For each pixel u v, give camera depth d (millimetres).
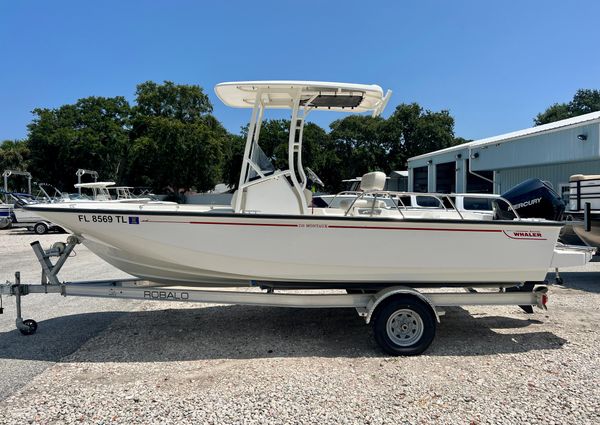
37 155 35844
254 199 4578
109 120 36750
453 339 4598
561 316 5457
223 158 33344
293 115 4629
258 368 3771
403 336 4168
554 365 3865
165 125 31281
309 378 3562
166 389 3344
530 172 16359
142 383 3451
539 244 4324
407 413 3002
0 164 36188
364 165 35406
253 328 4941
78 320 5199
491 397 3238
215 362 3916
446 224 4164
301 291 6332
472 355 4129
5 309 5746
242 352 4184
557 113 43781
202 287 4758
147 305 5941
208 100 37688
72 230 4301
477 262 4258
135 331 4793
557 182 15133
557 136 14469
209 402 3133
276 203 4590
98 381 3488
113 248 4375
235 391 3311
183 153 31172
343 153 36781
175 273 4473
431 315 4129
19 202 6285
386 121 37188
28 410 3006
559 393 3305
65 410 3008
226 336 4656
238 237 4098
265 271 4238
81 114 38156
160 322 5141
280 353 4168
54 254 4504
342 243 4121
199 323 5113
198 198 28062
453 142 37531
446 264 4230
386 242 4148
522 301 4434
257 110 4590
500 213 5621
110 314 5480
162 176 32406
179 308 5793
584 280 7773
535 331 4867
